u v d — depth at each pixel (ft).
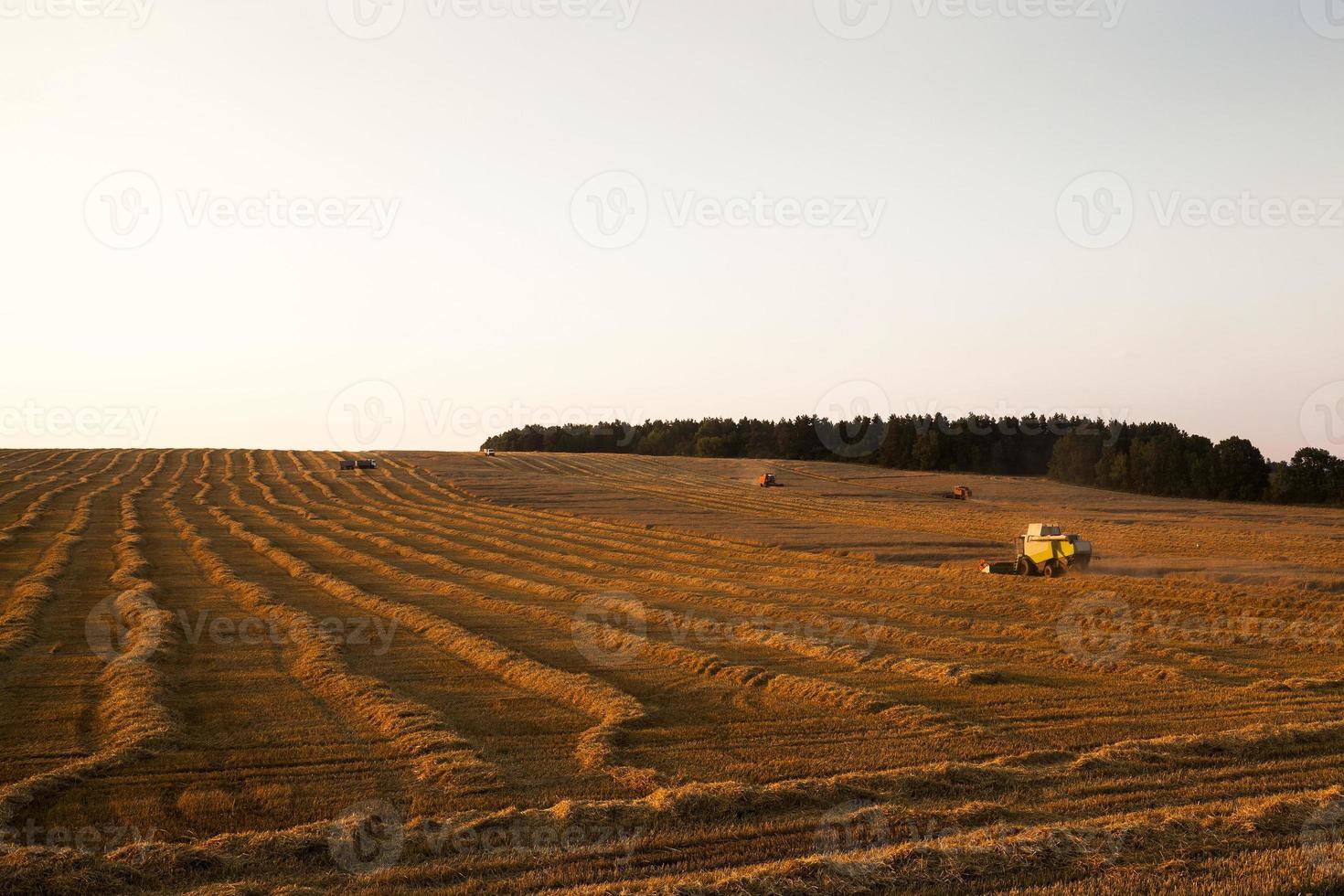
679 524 201.67
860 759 45.57
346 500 250.98
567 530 192.54
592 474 340.80
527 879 31.50
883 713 54.19
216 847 33.45
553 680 61.57
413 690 60.49
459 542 168.25
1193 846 33.73
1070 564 123.65
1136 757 44.37
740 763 44.86
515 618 91.04
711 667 66.44
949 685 62.64
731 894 30.22
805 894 30.48
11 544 143.84
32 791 39.68
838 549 156.97
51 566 119.14
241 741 48.29
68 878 30.81
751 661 70.59
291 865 32.73
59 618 84.84
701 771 43.62
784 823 36.37
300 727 50.93
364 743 47.88
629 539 178.50
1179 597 102.47
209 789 40.78
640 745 48.19
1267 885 30.25
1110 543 175.01
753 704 57.21
